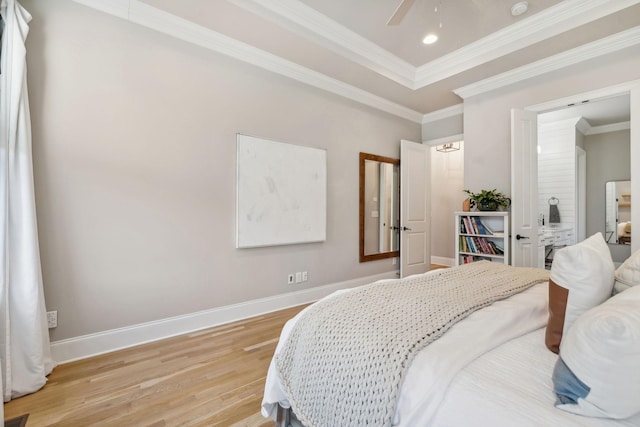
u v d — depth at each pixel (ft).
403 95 13.47
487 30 9.74
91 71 7.25
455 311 3.96
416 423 2.58
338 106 12.35
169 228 8.38
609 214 18.13
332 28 9.48
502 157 11.69
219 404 5.49
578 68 9.83
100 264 7.40
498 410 2.34
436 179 20.54
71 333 7.04
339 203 12.50
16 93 5.90
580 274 3.13
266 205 10.16
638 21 8.30
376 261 13.96
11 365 5.64
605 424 2.12
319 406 3.45
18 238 5.94
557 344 3.19
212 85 9.08
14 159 5.92
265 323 9.39
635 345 2.04
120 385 6.05
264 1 8.21
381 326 3.57
